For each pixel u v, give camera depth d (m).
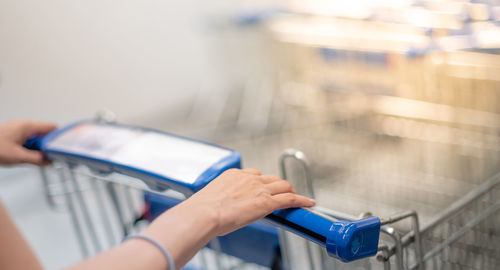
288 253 1.24
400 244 0.94
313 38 2.06
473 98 1.70
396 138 2.07
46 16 3.45
